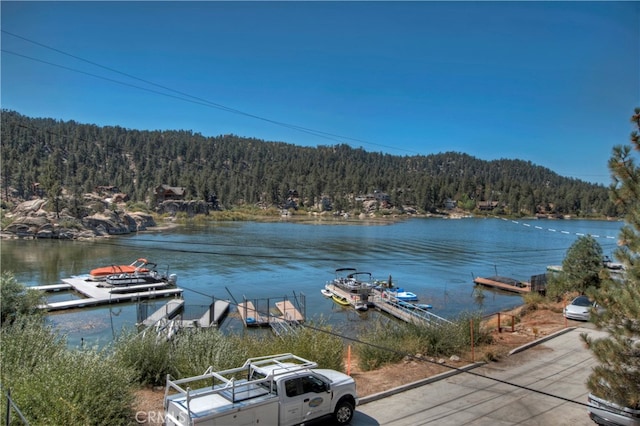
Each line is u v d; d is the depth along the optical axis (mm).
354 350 21969
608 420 12039
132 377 13219
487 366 17781
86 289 42500
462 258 70312
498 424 12516
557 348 20438
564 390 15211
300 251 73938
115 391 11227
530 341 21578
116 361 13273
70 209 93688
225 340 16547
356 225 143000
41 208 95438
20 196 170875
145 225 113125
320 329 17625
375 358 18188
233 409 9898
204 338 16641
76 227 87875
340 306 39688
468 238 103688
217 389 10789
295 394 10977
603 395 11492
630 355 11219
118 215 101938
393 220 176125
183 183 191125
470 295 45219
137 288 43062
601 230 109375
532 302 34219
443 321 24359
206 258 65688
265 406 10398
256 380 10867
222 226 125812
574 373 16984
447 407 13680
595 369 11672
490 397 14516
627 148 11633
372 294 41500
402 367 17484
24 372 11156
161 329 23734
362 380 15969
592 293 11875
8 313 26547
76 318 33750
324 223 149750
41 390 10016
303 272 56344
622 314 11195
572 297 34469
